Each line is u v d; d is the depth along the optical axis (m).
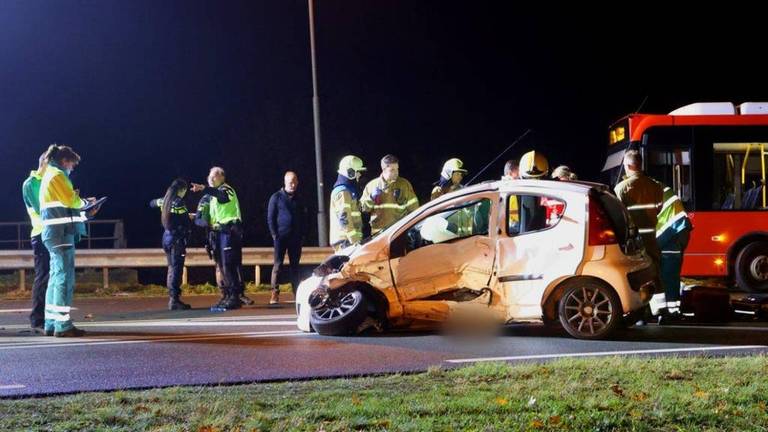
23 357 11.45
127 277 25.11
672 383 8.82
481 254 12.47
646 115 20.42
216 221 17.81
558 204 12.32
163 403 8.33
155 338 13.13
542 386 8.77
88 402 8.45
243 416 7.74
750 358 10.11
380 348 11.73
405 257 12.64
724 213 19.94
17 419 7.76
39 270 14.23
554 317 12.36
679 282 13.73
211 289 22.78
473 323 12.48
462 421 7.45
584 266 12.09
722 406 7.80
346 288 12.74
